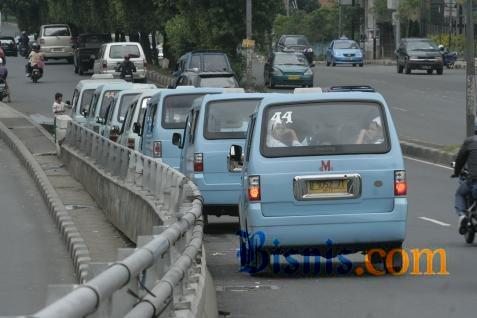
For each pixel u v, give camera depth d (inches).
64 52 4286.4
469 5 1658.5
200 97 1120.8
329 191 758.5
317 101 773.9
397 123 2222.0
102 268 373.1
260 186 756.6
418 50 3693.4
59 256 946.7
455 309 653.3
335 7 6279.5
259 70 3917.3
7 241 1040.2
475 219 927.0
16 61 4783.5
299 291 726.5
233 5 3024.1
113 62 3061.0
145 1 3631.9
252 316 639.8
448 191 1379.2
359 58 4466.0
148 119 1264.8
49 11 5177.2
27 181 1608.0
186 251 548.7
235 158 842.2
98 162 1362.0
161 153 1213.1
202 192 1022.4
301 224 756.0
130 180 1067.9
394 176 762.2
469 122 1654.8
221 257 897.5
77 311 281.6
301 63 3097.9
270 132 765.9
